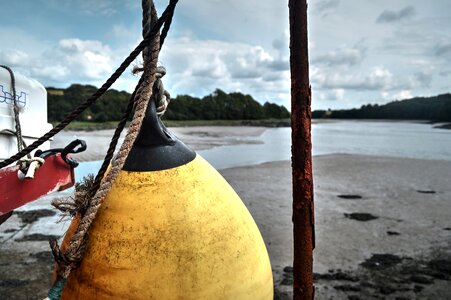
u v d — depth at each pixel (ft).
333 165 49.90
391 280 17.51
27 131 12.78
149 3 6.51
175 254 6.16
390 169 47.24
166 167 6.62
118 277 6.11
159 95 6.90
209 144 71.51
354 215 26.76
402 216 26.78
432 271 18.43
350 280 17.43
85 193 6.55
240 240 6.75
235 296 6.48
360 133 130.11
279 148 68.74
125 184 6.53
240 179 38.45
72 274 6.45
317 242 21.47
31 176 9.69
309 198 6.52
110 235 6.29
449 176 42.91
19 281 16.69
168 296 6.07
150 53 6.47
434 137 110.73
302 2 6.35
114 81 6.71
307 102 6.43
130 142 6.35
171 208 6.35
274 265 18.84
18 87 12.48
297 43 6.39
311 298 6.70
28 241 20.93
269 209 27.78
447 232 23.72
